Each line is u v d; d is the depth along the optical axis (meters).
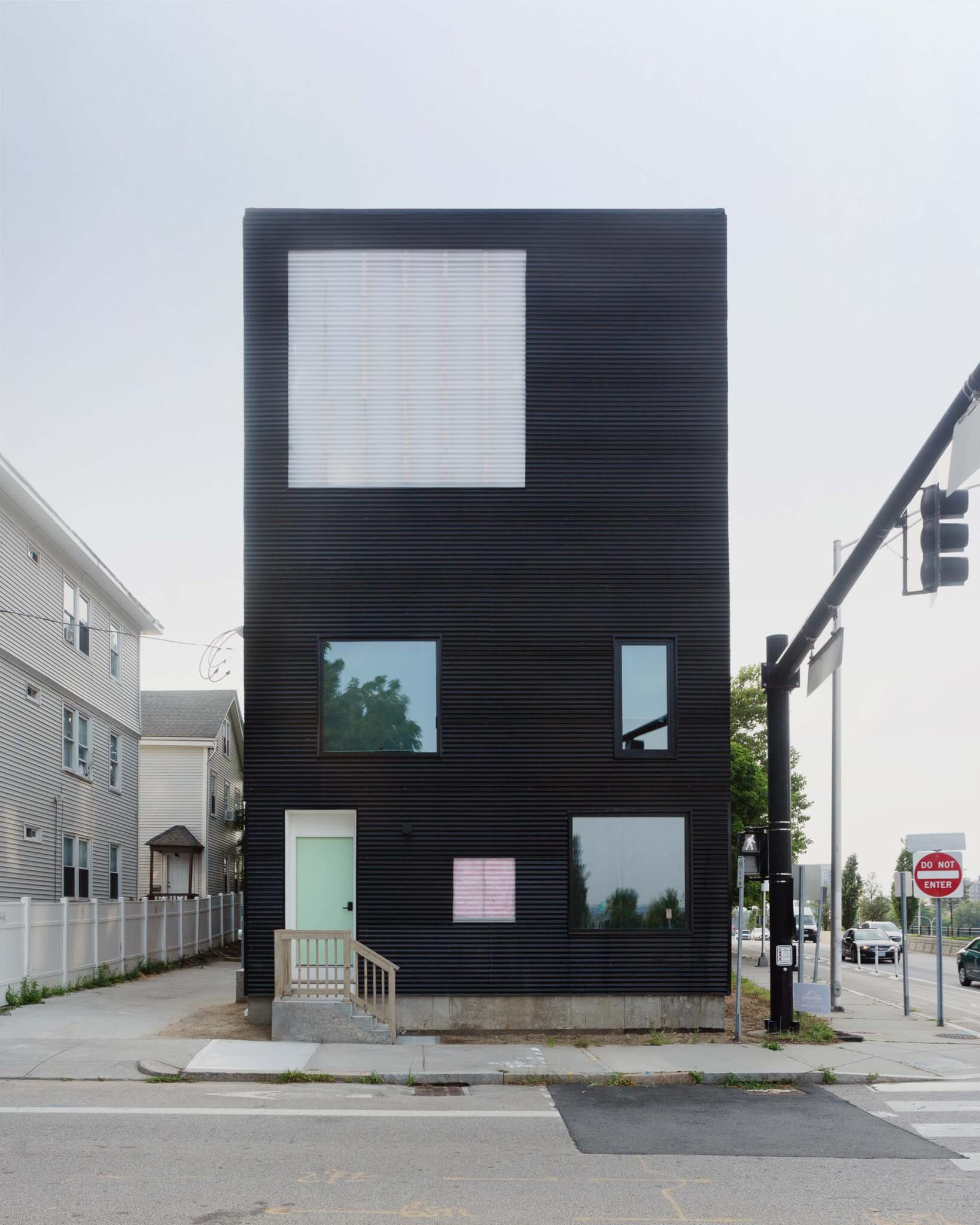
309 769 18.03
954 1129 11.47
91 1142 10.28
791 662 16.89
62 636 29.09
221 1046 15.48
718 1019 17.81
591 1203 8.60
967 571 11.46
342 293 18.88
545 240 19.00
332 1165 9.62
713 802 18.22
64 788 29.23
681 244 19.08
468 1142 10.62
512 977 17.73
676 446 18.77
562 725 18.23
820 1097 13.23
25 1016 18.52
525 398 18.78
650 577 18.55
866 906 85.00
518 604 18.44
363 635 18.31
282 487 18.52
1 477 23.92
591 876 18.00
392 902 17.81
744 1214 8.37
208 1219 7.97
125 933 26.98
